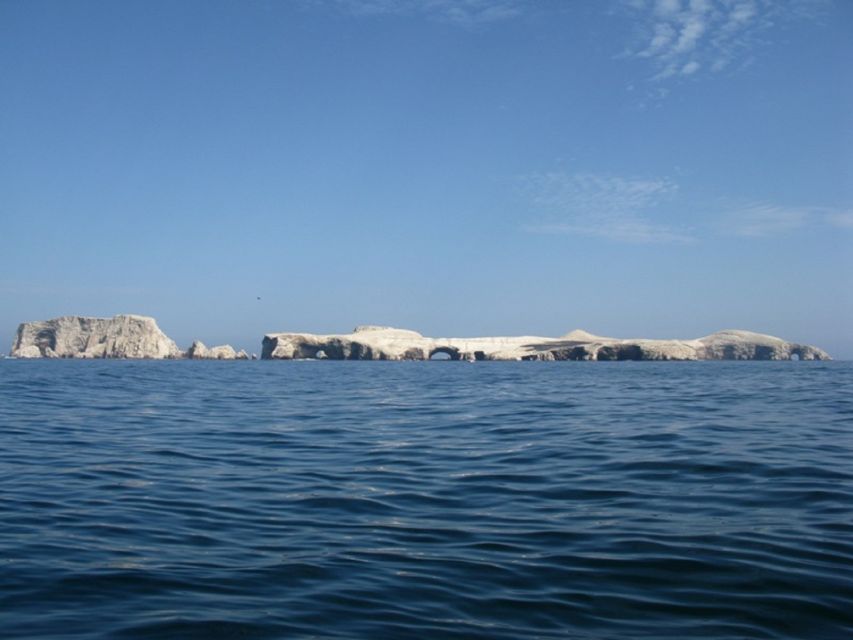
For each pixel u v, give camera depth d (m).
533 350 191.25
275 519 10.80
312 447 18.25
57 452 17.25
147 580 7.91
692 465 14.33
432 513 11.12
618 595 7.46
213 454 17.09
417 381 56.22
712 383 48.62
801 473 13.35
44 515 10.96
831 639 6.37
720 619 6.82
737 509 10.90
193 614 6.91
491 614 7.00
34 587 7.66
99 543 9.46
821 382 49.31
